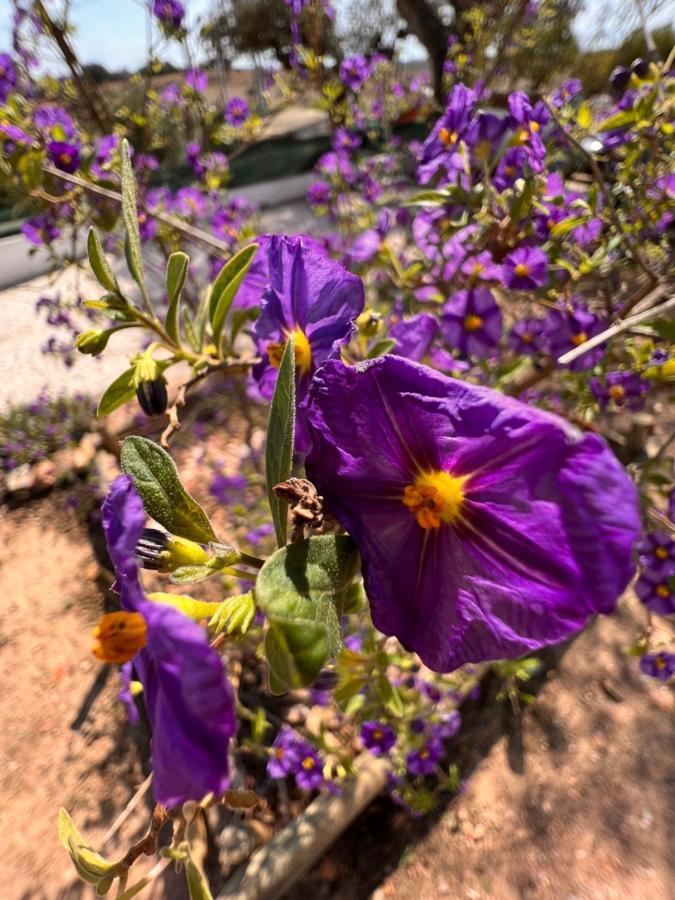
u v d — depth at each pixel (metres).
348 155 0.26
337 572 0.05
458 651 0.05
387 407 0.05
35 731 0.21
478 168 0.13
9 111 0.16
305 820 0.17
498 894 0.17
